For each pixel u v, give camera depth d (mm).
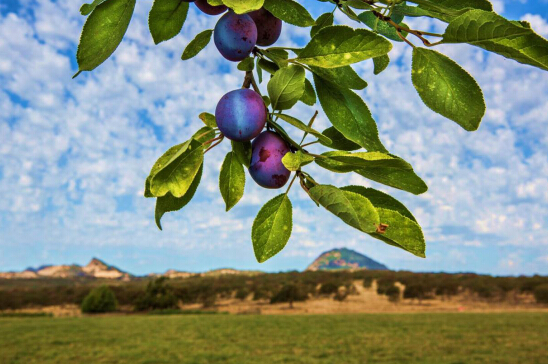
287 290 92312
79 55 1308
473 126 1316
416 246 1231
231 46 1482
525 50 1146
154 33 1581
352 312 75312
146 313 79000
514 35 1112
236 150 1613
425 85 1325
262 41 1627
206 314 74000
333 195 1217
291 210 1521
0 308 89625
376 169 1405
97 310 81375
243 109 1407
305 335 40125
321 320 55000
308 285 107188
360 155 1309
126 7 1287
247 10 1129
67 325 51219
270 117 1505
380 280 113812
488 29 1127
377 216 1217
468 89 1292
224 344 34969
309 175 1424
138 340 37812
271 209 1522
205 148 1420
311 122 1479
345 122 1509
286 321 54250
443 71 1299
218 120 1434
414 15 1447
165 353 30641
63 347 33812
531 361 26109
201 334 41844
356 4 1433
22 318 65375
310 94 1866
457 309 76938
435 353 29484
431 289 99125
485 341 34500
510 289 92500
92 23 1277
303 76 1431
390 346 32875
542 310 70750
